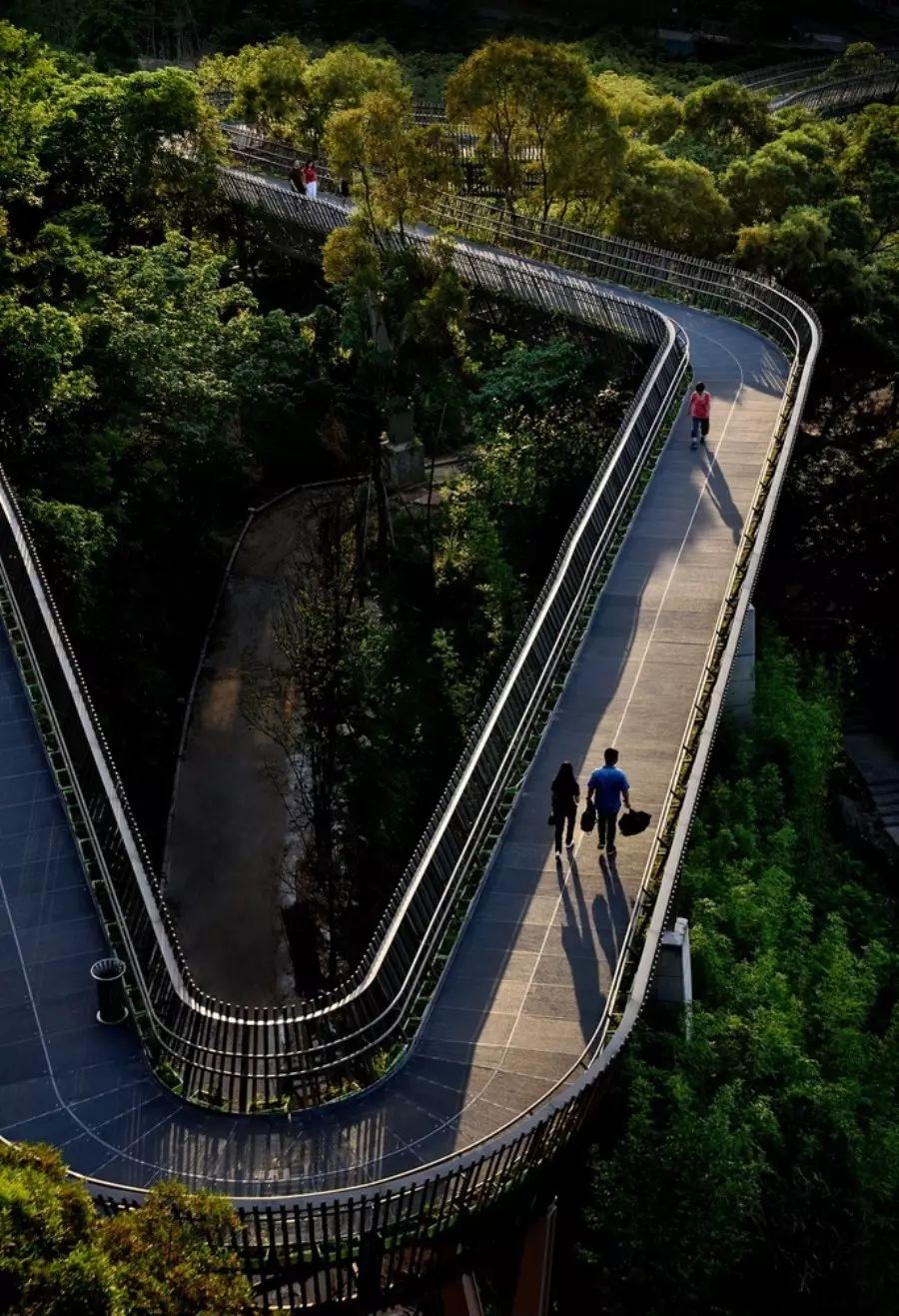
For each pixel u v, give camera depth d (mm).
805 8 137625
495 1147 20953
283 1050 24234
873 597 53188
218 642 50219
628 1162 22859
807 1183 24094
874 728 52500
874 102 105125
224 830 42594
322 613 44188
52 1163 16297
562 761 30375
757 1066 25781
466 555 49781
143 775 43500
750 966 28781
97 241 56031
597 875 27266
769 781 36812
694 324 54594
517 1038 23875
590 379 53844
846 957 30375
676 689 32562
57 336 42781
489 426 53875
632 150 63469
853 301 58312
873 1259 23969
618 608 35781
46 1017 23891
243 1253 19391
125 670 44250
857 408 60781
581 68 61375
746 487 41469
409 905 25062
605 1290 22906
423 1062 23453
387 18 120562
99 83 64500
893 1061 28719
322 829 39875
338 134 56344
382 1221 20297
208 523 52969
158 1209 16906
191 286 52594
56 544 40688
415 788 41500
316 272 65812
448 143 58500
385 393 54688
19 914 25844
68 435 44781
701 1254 22531
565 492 49875
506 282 57750
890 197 71875
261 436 56031
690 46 126375
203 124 63562
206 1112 22438
